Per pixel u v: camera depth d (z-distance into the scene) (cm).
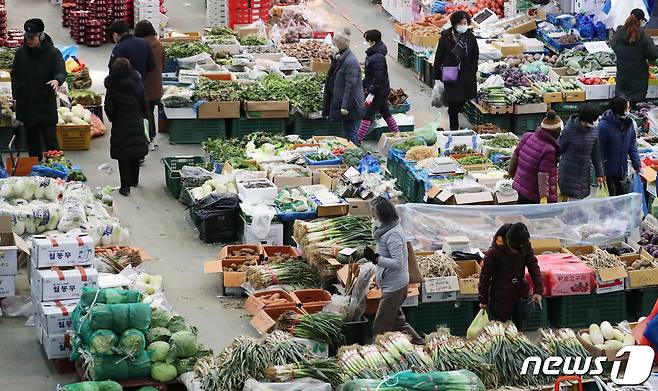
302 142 2195
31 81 2111
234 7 3198
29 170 2038
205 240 1884
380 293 1548
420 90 2808
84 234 1536
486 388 1357
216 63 2703
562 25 2988
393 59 3077
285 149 2144
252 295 1603
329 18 3462
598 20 2938
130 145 2047
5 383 1416
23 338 1538
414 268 1505
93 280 1472
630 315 1661
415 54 2894
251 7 3216
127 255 1691
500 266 1457
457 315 1602
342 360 1350
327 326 1446
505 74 2561
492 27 2981
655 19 2916
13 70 2119
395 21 3472
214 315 1628
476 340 1405
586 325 1634
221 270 1689
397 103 2492
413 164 2031
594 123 1812
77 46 2920
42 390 1403
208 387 1312
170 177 2086
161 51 2342
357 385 1259
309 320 1449
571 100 2461
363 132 2298
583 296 1622
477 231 1711
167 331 1381
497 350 1377
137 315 1344
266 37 2981
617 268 1622
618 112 1894
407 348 1362
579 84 2497
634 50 2412
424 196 1964
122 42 2253
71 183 1909
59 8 3541
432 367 1347
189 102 2345
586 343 1443
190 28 3312
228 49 2800
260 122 2380
